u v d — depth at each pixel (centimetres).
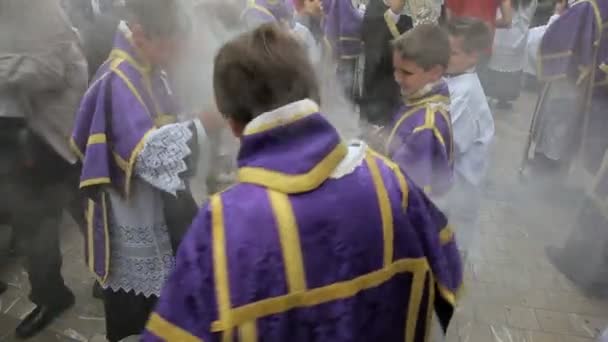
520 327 227
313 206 77
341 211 78
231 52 80
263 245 74
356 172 82
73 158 197
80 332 218
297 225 75
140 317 170
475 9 305
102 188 152
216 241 74
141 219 158
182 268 75
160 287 165
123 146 141
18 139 188
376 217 81
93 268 167
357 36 379
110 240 163
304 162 78
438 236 89
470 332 223
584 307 240
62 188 206
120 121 141
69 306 229
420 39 163
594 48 304
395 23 301
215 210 76
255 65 78
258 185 77
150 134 139
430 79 166
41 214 205
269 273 74
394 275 83
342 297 78
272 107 79
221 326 72
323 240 77
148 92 147
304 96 81
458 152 189
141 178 148
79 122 148
